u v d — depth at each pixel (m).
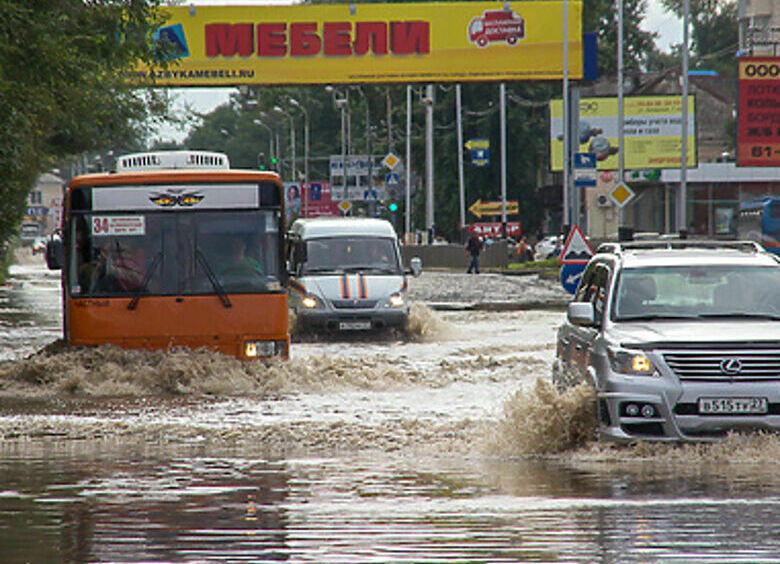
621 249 37.03
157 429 37.25
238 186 52.81
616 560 18.69
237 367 50.06
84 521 22.38
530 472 28.55
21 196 96.19
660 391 30.98
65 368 49.38
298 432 36.41
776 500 24.20
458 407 42.62
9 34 56.94
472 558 18.92
